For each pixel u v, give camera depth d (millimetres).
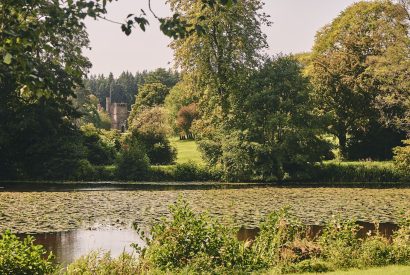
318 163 41656
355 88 45312
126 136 48562
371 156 49312
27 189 32625
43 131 40438
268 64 40438
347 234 11219
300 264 9891
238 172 39219
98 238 15641
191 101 87000
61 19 5812
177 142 79625
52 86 6406
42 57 34812
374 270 9148
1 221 18672
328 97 47219
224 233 10406
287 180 40188
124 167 40438
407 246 10906
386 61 39438
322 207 23141
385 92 43312
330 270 9781
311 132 38656
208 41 39969
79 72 7023
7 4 5719
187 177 40406
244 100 39844
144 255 9992
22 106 39406
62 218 19547
